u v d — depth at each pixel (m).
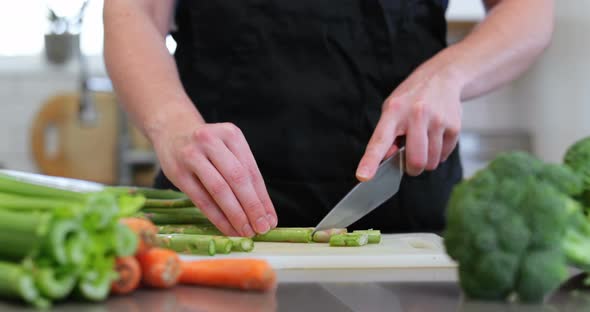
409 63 1.24
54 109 2.96
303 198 1.23
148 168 2.97
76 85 3.24
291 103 1.21
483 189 0.52
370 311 0.52
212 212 0.91
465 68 1.05
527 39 1.12
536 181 0.52
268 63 1.22
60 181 1.28
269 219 0.91
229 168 0.88
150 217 1.04
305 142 1.22
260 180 0.91
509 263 0.51
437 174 1.23
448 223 0.54
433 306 0.54
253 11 1.21
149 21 1.11
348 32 1.22
